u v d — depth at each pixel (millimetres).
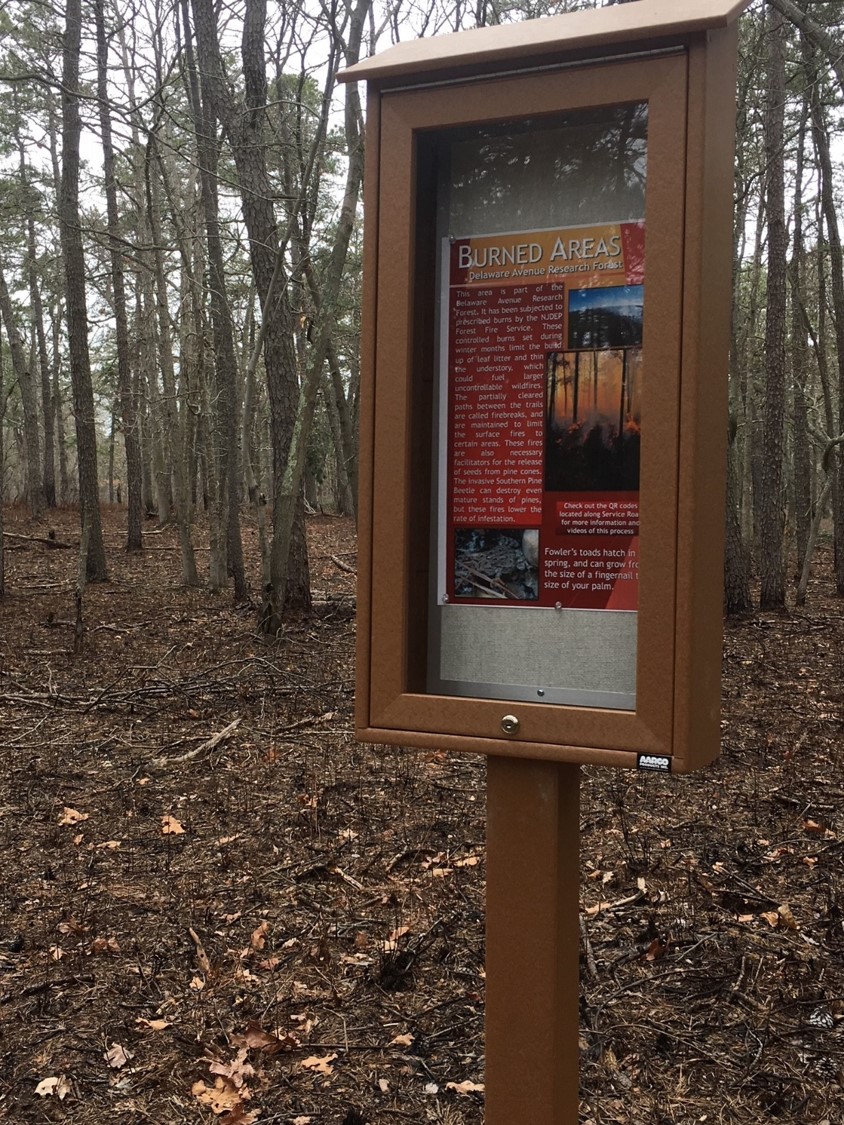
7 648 10961
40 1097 3115
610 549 1946
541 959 2049
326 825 5379
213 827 5445
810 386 20547
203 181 14242
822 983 3590
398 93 1989
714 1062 3170
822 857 4738
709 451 1898
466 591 2068
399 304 2012
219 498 16266
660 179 1794
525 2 11734
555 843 2020
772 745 6738
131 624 12703
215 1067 3209
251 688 8773
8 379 39719
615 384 1928
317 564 19562
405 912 4320
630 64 1804
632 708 1922
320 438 30469
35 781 6273
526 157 1981
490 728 1984
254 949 4027
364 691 2094
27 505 33250
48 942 4125
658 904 4277
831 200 15922
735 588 13359
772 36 12867
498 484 2031
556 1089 2082
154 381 26922
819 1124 2861
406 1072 3191
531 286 1987
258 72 11500
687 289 1788
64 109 15805
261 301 12047
